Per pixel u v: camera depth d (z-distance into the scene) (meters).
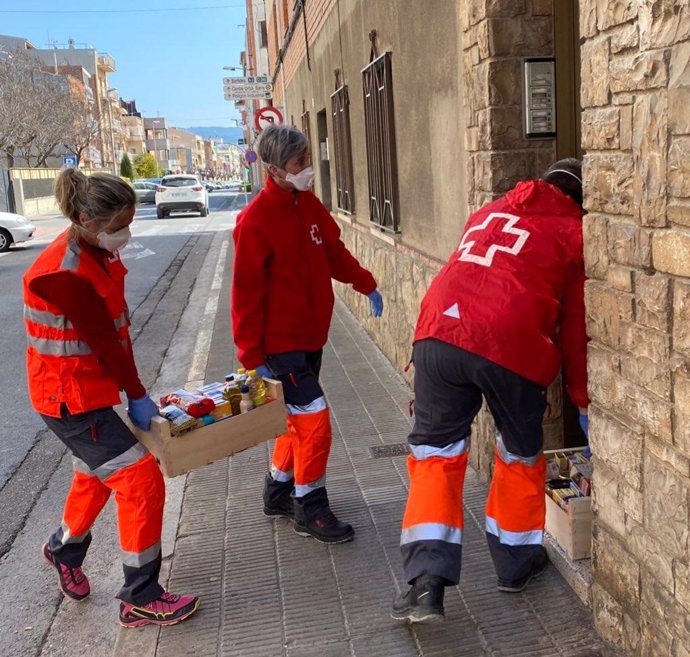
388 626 2.78
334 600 2.98
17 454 5.12
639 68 1.92
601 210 2.20
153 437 2.83
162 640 2.81
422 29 4.52
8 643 3.02
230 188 108.75
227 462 4.49
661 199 1.89
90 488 3.01
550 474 3.21
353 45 7.22
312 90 11.06
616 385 2.23
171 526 3.71
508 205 2.70
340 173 8.90
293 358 3.26
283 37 15.47
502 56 3.24
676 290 1.88
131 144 123.62
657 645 2.16
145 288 11.88
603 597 2.50
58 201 2.54
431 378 2.61
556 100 3.29
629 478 2.22
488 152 3.34
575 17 3.23
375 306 3.69
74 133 52.38
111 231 2.59
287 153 3.07
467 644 2.63
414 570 2.54
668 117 1.83
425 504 2.61
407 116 5.12
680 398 1.90
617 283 2.15
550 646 2.58
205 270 13.73
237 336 3.19
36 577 3.53
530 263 2.53
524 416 2.60
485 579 3.01
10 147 44.72
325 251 3.35
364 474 4.18
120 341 2.80
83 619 3.14
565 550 2.93
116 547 3.74
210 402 2.90
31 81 46.34
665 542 2.06
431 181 4.66
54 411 2.71
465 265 2.62
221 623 2.89
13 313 10.24
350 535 3.41
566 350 2.64
